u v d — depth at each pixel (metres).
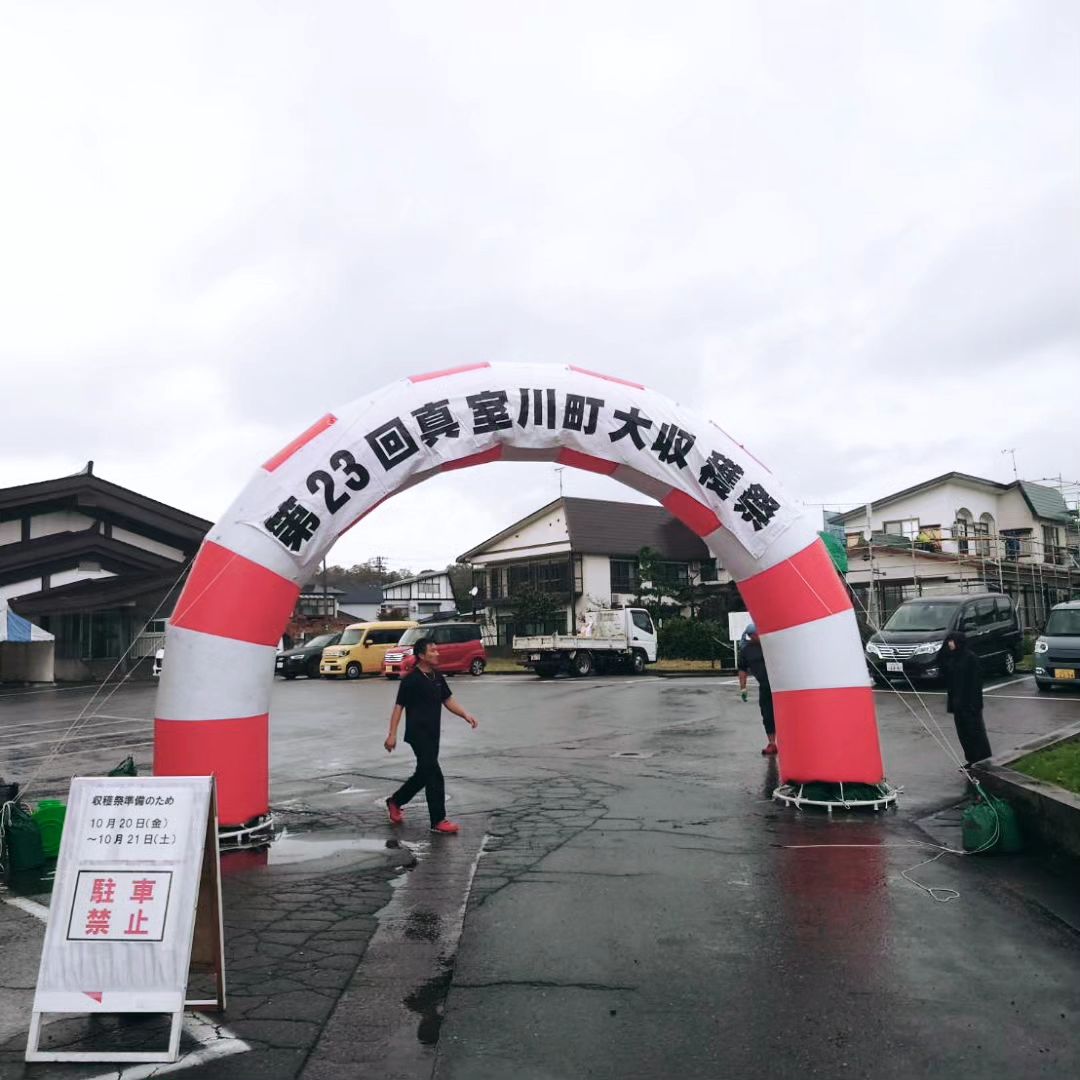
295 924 5.30
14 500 29.23
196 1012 4.13
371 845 7.13
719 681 22.08
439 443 7.51
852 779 8.02
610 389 7.96
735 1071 3.54
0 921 5.53
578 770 10.38
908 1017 3.97
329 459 7.20
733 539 8.16
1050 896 5.62
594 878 6.12
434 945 4.94
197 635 7.01
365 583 79.38
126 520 32.56
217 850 4.09
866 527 32.97
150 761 11.94
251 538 7.06
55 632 30.27
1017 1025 3.88
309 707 19.17
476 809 8.41
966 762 9.30
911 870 6.21
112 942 3.75
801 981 4.38
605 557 37.53
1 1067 3.64
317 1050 3.76
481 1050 3.74
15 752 13.27
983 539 32.25
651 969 4.56
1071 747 8.88
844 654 8.07
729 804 8.41
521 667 29.41
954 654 9.23
